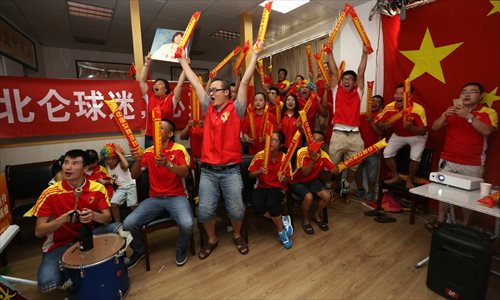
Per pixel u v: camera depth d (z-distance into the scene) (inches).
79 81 108.3
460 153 89.2
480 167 87.0
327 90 126.4
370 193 127.0
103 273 54.1
